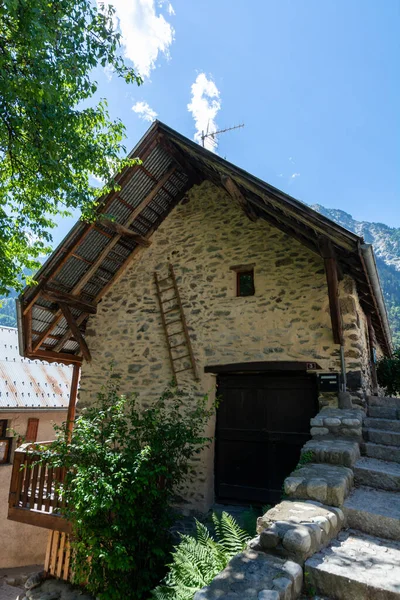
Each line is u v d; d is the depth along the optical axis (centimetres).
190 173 732
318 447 370
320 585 200
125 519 440
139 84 490
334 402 522
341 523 267
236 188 570
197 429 541
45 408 986
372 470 337
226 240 680
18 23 388
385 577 195
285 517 245
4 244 577
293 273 604
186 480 587
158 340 692
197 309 667
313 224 475
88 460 471
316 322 565
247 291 646
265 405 600
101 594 427
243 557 206
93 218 585
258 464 584
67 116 475
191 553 278
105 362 729
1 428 927
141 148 628
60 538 611
